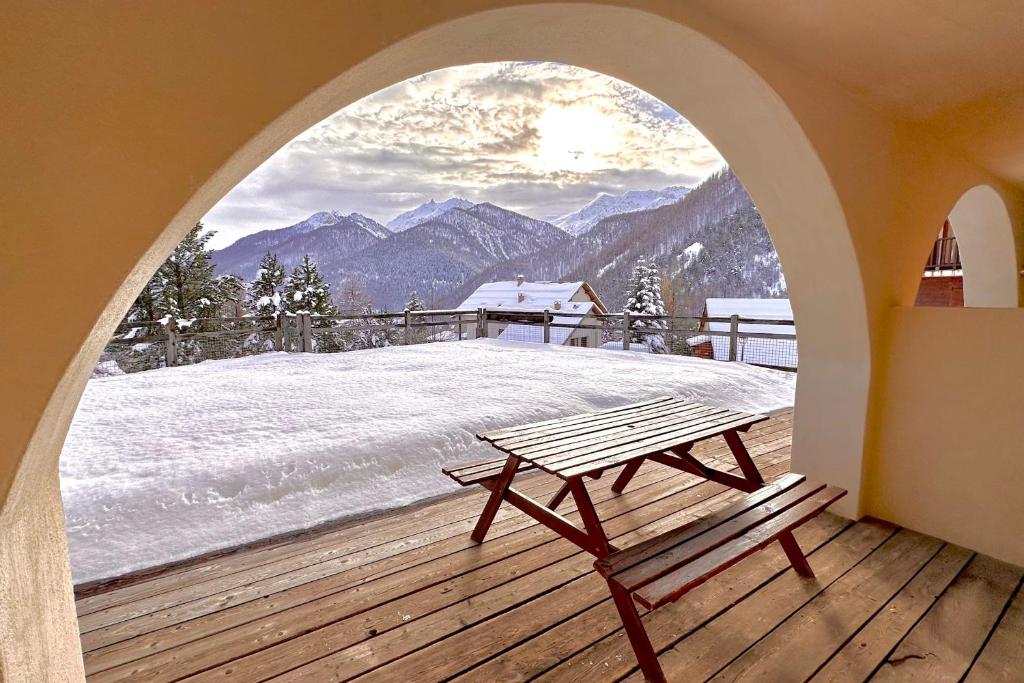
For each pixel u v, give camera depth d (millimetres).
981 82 2109
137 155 720
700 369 6586
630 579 1372
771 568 2080
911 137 2578
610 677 1508
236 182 920
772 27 1719
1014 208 4012
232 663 1559
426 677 1508
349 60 933
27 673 714
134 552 2219
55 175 656
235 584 1988
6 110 618
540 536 2377
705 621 1752
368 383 5523
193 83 761
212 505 2637
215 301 12078
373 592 1934
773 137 2143
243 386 5348
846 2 1533
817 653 1599
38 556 800
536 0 1230
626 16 1456
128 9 697
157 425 3842
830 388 2570
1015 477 2094
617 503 2736
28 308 647
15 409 640
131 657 1582
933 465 2328
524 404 4531
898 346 2434
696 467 2498
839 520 2516
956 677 1500
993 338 2137
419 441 3484
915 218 2654
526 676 1512
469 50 1366
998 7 1531
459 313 10344
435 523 2525
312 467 3035
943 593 1908
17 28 618
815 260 2441
